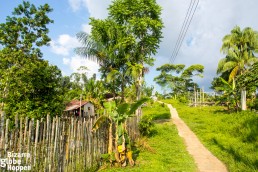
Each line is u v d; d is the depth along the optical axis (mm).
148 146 10945
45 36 18609
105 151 9195
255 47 30188
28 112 14117
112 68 16812
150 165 8750
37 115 14234
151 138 13523
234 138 12062
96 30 16828
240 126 13523
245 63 29891
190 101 40094
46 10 18891
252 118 14461
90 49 15500
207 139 12656
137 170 8211
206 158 9672
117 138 8828
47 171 6000
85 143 7809
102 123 9062
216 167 8523
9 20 18062
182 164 8844
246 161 8016
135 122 12977
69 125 7086
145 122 14023
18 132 5617
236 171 7555
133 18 18141
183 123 19359
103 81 17656
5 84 15266
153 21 18250
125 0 18797
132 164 8758
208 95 37438
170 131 15422
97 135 8711
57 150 6422
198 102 33375
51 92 16000
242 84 20531
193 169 8297
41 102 15086
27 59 16781
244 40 30094
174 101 42125
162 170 8141
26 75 15391
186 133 15055
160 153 10484
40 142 5875
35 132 6051
